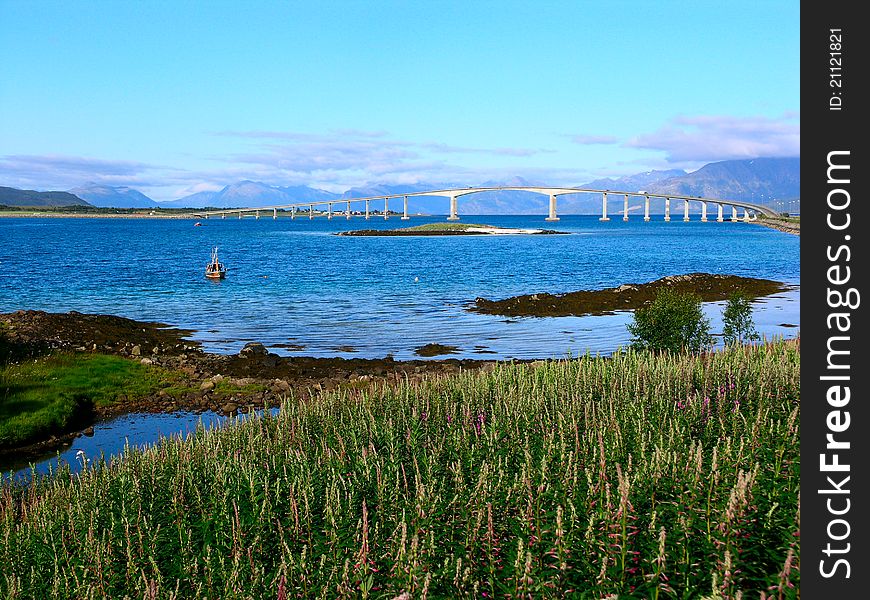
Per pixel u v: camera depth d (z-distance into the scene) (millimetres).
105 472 13969
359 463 12359
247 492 11930
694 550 8922
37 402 25156
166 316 48281
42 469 20094
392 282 70062
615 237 182125
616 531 9016
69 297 58906
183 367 31969
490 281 71000
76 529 11469
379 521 10594
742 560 8711
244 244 146625
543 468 10797
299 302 55219
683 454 11188
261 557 10125
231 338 39906
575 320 45125
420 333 40969
